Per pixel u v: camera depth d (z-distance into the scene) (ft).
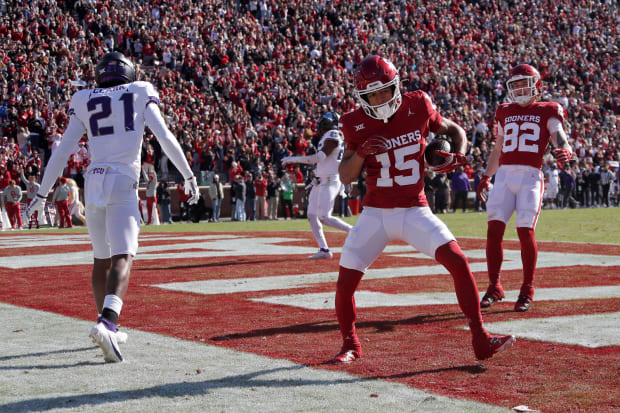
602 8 143.13
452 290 23.72
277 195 80.94
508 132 21.44
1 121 75.92
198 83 90.38
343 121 14.60
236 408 11.62
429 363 14.37
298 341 16.48
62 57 82.58
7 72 78.23
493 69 118.73
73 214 71.00
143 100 15.75
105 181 15.35
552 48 130.00
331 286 25.11
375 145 13.76
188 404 11.85
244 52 97.91
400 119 14.25
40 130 76.18
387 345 15.97
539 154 21.12
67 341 16.75
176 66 90.22
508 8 134.41
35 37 82.74
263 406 11.71
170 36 92.07
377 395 12.23
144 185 74.95
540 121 21.22
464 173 88.99
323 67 103.81
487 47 123.75
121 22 90.48
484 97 113.70
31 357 15.21
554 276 26.73
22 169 71.87
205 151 79.61
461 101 106.63
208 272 29.32
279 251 38.24
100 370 14.07
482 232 51.83
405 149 14.29
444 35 119.55
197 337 16.99
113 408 11.68
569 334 16.71
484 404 11.71
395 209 14.43
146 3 95.61
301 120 87.92
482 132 99.91
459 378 13.28
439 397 12.10
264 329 17.84
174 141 15.66
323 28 108.37
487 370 13.80
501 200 21.07
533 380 13.07
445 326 17.93
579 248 37.50
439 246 14.20
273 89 93.04
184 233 54.29
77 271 30.25
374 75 13.74
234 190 78.13
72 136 15.80
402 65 108.68
